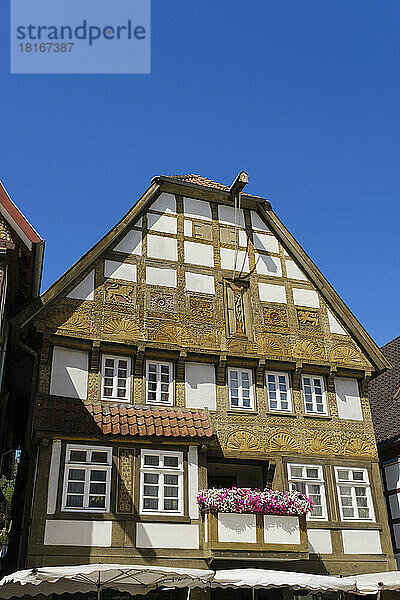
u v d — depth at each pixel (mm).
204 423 15391
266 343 17266
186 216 18156
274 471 15992
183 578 12453
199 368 16516
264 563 14758
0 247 13859
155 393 15891
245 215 18984
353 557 15633
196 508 14594
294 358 17312
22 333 15344
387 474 18484
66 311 15641
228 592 15367
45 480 13703
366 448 17203
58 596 13672
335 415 17281
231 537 14117
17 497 18781
